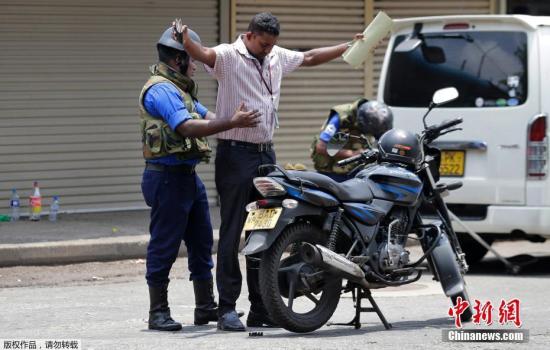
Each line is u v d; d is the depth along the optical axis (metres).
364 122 12.43
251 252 9.30
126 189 19.03
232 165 10.02
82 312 11.69
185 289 13.50
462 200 14.44
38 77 18.33
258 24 9.83
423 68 14.97
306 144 20.25
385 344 9.16
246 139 10.01
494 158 14.27
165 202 9.97
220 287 10.13
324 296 9.81
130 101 18.94
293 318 9.56
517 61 14.27
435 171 10.90
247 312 11.66
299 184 9.55
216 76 9.94
